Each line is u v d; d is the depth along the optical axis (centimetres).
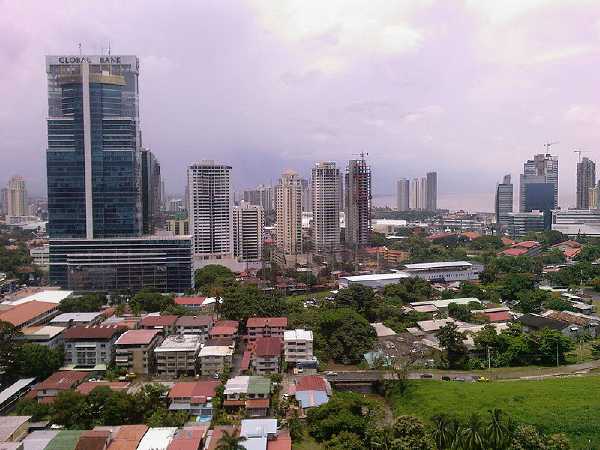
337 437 15612
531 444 14488
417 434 14975
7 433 14675
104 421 16212
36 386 18350
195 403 17088
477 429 14650
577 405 17450
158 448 14238
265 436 15012
